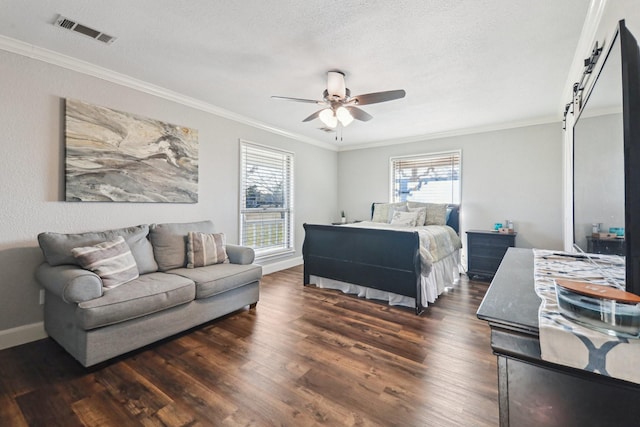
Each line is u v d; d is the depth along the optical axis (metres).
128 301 1.96
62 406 1.54
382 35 2.06
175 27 1.98
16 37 2.10
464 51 2.27
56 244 2.18
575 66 2.45
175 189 3.20
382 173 5.46
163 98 3.10
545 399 0.75
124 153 2.78
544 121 3.96
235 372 1.85
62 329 2.04
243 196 4.07
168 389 1.68
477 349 2.13
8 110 2.16
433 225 4.30
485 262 4.09
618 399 0.66
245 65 2.52
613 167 1.26
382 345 2.20
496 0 1.71
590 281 1.18
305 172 5.19
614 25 1.49
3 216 2.16
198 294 2.42
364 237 3.25
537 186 4.05
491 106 3.51
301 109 3.68
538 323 0.77
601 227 1.48
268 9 1.80
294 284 3.89
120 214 2.78
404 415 1.47
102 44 2.20
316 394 1.64
